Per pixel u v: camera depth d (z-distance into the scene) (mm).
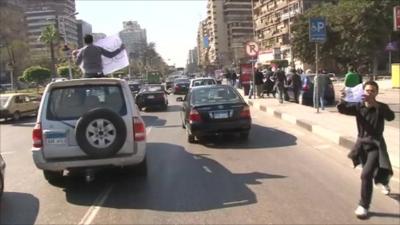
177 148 13992
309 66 90125
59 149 8977
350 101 7496
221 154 12711
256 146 13750
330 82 25672
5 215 7820
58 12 112562
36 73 95188
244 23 158125
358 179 9344
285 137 15211
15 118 31312
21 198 8945
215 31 158125
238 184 9273
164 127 19812
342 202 7789
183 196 8555
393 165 10133
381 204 7586
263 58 94000
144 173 10203
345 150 12562
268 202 7945
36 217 7668
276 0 129625
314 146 13398
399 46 74062
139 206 8055
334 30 68188
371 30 62812
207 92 15117
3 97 31234
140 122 9242
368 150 7141
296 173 10055
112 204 8258
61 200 8695
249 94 33750
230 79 46281
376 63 65500
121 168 10508
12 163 13148
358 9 63062
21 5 121750
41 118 9086
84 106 9273
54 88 9305
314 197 8141
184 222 7090
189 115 14531
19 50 109062
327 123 16688
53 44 97688
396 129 14750
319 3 105312
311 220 6938
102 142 8875
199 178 9930
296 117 18766
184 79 48250
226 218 7191
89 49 12859
